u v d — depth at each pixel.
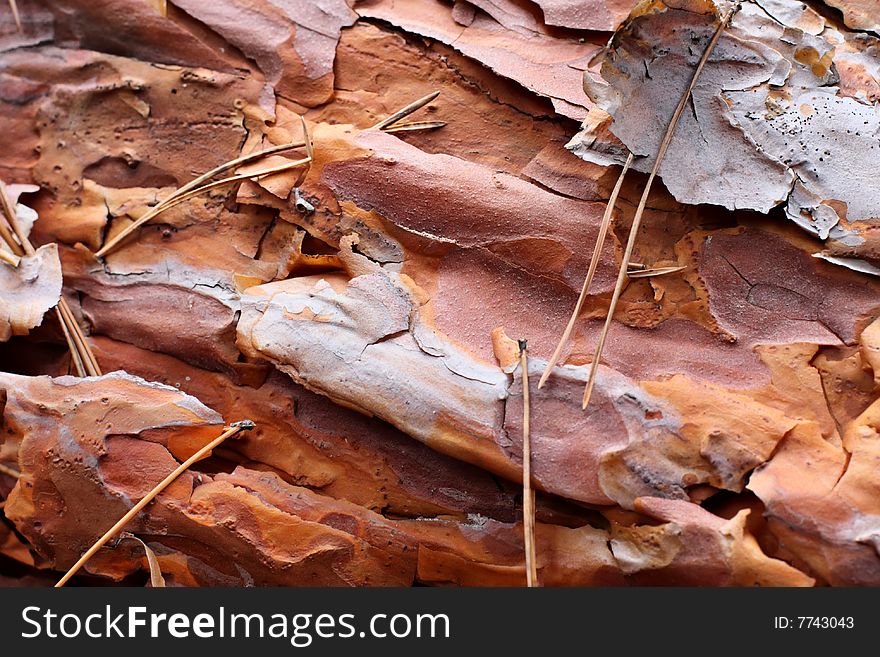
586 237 0.25
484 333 0.25
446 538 0.25
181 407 0.25
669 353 0.25
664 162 0.25
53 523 0.25
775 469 0.23
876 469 0.23
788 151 0.25
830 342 0.24
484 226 0.25
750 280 0.25
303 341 0.25
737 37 0.25
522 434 0.24
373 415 0.25
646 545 0.24
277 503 0.25
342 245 0.25
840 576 0.23
